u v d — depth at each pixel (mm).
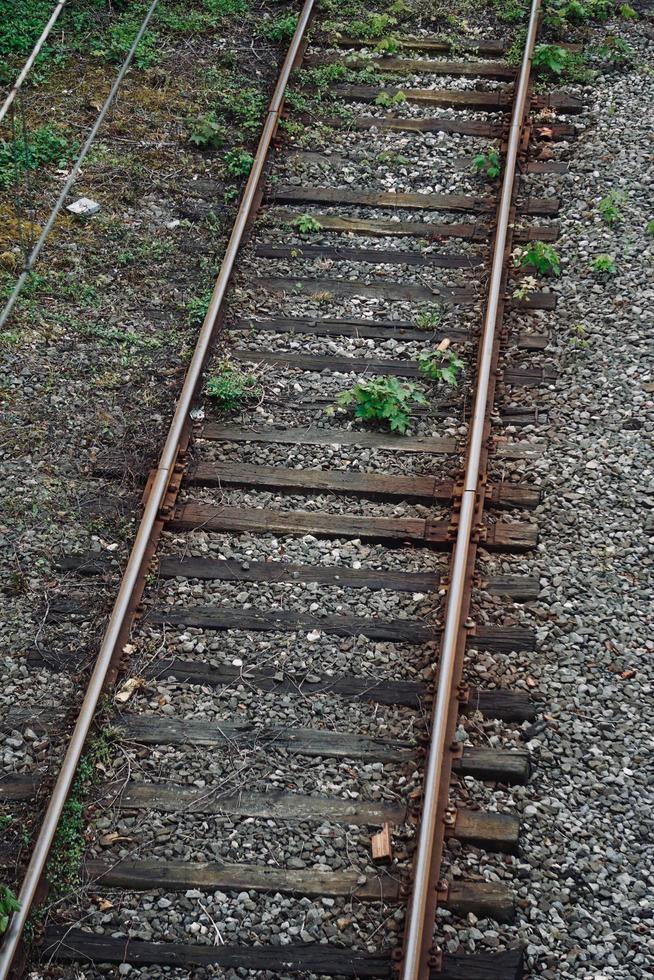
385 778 5312
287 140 9414
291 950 4711
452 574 5961
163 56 10469
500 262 7922
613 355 7465
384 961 4672
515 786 5262
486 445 6844
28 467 6840
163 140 9508
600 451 6848
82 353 7613
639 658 5762
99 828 5129
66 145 9336
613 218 8461
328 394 7289
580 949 4699
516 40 10453
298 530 6461
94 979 4656
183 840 5082
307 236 8523
